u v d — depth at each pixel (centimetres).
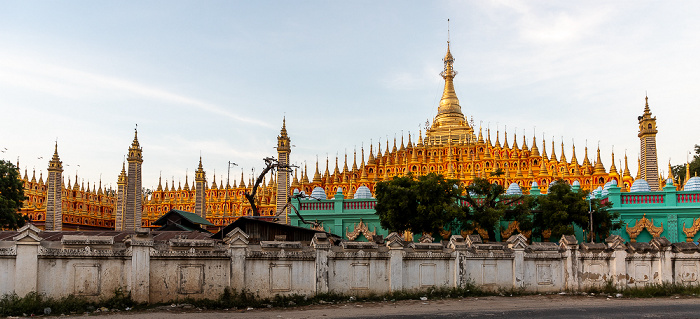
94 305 2644
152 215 10688
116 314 2531
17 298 2505
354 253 3127
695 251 3647
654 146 6275
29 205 9400
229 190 10525
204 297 2827
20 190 6906
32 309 2502
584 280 3534
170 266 2803
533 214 5084
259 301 2891
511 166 9794
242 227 4181
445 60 12150
